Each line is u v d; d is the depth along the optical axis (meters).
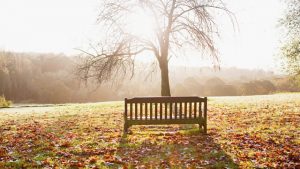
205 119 11.03
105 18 23.11
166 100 10.94
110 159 7.86
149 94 63.88
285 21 27.41
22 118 17.34
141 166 7.32
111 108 21.56
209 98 27.94
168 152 8.58
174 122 11.04
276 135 10.23
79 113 18.98
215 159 7.83
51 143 9.73
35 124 14.60
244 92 70.81
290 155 7.83
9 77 72.88
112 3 23.39
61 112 20.12
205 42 21.17
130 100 11.05
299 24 26.91
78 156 8.33
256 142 9.32
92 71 24.12
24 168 7.26
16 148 9.27
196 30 21.20
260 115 15.06
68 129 12.78
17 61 77.06
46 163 7.61
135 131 11.80
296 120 13.08
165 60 23.55
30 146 9.47
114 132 11.75
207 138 10.24
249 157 7.82
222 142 9.55
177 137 10.45
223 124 12.99
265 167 7.09
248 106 19.30
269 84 69.00
